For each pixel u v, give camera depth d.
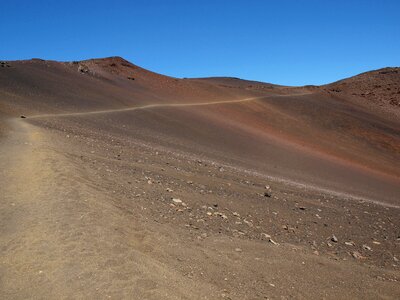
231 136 37.56
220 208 11.82
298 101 66.38
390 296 7.91
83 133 23.64
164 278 5.94
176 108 46.09
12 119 24.14
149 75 64.75
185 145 29.31
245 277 7.11
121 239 6.94
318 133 51.97
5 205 8.14
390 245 12.09
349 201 19.27
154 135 30.81
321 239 11.25
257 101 62.34
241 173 20.78
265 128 48.25
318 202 16.72
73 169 10.91
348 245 11.17
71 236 6.68
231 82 153.38
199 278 6.49
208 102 56.12
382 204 21.45
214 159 25.61
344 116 61.00
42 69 48.44
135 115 37.84
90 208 8.07
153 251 6.97
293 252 9.12
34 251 6.23
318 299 7.07
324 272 8.34
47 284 5.42
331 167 33.59
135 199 10.06
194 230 9.03
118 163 14.92
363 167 39.12
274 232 10.85
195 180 15.42
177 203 10.98
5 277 5.62
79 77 51.22
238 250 8.34
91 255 6.13
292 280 7.56
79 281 5.46
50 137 17.38
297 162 32.19
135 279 5.62
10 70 42.97
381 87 91.38
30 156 12.05
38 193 8.72
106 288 5.33
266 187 17.50
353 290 7.81
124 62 65.69
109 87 51.34
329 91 83.94
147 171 14.80
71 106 36.47
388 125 61.88
